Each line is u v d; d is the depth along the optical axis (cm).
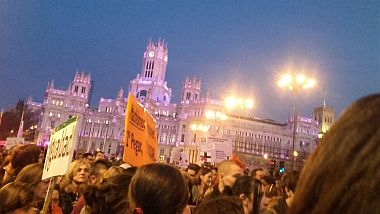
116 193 511
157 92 19025
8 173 882
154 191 422
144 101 17688
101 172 962
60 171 759
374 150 120
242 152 15212
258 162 15400
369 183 116
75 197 947
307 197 131
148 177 435
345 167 123
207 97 15875
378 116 126
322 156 132
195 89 18412
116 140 17025
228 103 5075
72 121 788
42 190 762
